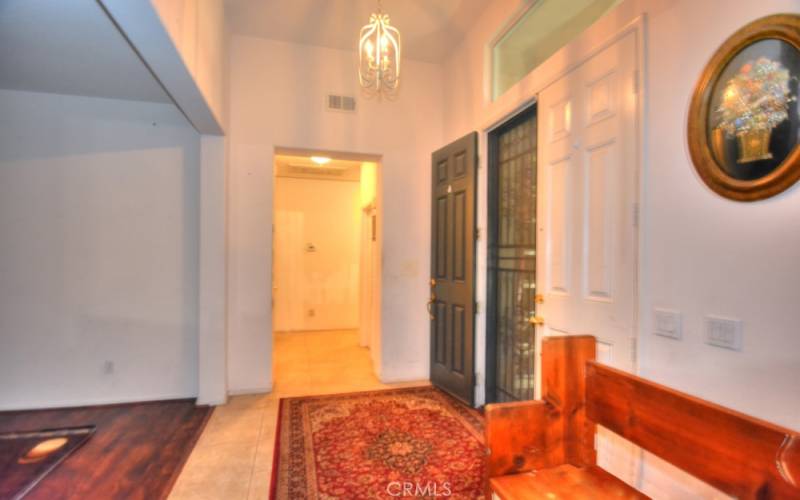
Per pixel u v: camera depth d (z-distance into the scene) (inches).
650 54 67.2
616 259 73.8
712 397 56.7
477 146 128.3
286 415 120.5
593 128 80.0
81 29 92.8
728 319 54.6
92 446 101.4
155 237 135.1
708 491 57.2
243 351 139.6
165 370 135.1
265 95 141.1
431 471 89.6
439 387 145.9
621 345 72.2
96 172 131.3
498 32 118.3
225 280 131.0
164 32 68.8
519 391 114.6
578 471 61.5
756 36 51.4
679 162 61.9
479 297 128.0
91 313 130.4
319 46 146.3
